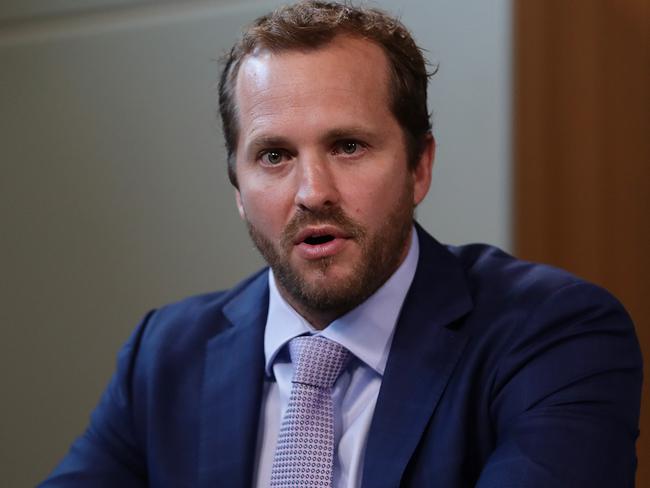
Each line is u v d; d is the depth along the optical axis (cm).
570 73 443
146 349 338
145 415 327
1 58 556
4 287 557
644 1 450
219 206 504
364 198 269
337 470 280
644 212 454
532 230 436
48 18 546
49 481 332
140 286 524
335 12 281
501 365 272
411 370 280
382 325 289
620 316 283
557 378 265
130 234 526
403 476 268
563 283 288
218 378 312
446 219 448
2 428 557
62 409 543
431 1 449
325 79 268
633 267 451
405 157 283
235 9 500
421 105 292
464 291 295
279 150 274
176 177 514
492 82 437
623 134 450
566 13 442
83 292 538
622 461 258
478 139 440
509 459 253
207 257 507
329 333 287
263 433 300
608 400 264
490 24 437
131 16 528
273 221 274
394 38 283
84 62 536
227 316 329
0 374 560
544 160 438
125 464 331
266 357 305
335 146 271
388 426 272
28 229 551
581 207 444
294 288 276
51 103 545
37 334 549
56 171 545
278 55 273
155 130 520
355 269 271
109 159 531
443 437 269
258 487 293
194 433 310
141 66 523
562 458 250
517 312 282
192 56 509
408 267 297
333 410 282
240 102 282
